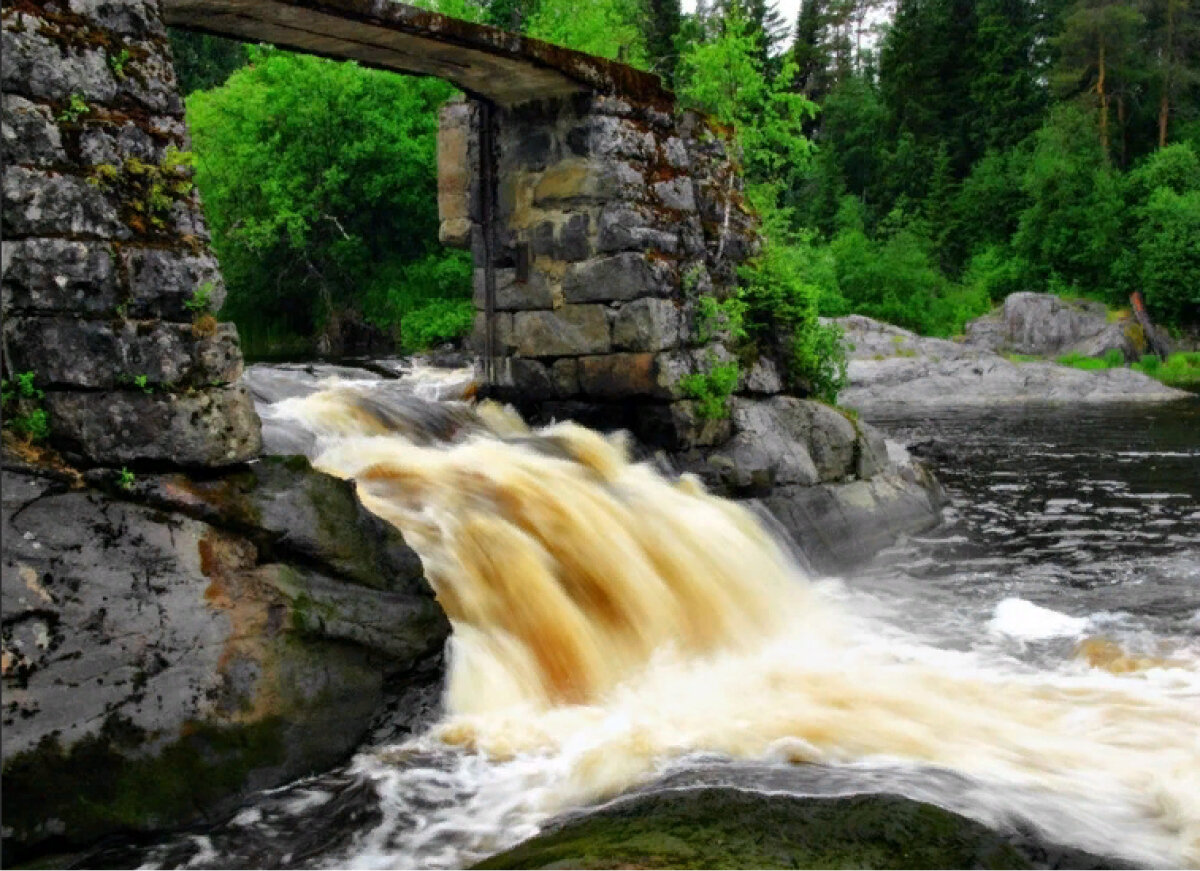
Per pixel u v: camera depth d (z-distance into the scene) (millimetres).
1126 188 44156
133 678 4102
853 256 41000
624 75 7773
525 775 4543
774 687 5793
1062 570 8531
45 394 4180
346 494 4902
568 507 6535
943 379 26797
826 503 8766
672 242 7973
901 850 3732
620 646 5918
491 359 8430
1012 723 5293
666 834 3801
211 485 4520
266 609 4488
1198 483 12500
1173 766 4754
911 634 6922
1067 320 36156
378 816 4191
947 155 51281
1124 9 48375
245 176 24484
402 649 4852
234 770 4277
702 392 7891
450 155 8445
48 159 4195
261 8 5832
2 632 3822
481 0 21469
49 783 3861
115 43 4434
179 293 4500
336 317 25797
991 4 55844
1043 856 3857
